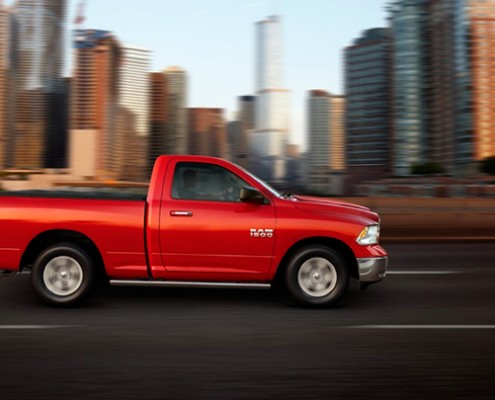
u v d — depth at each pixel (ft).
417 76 507.71
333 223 21.81
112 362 15.03
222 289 25.46
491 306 22.71
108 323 19.34
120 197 22.40
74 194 22.30
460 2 469.98
